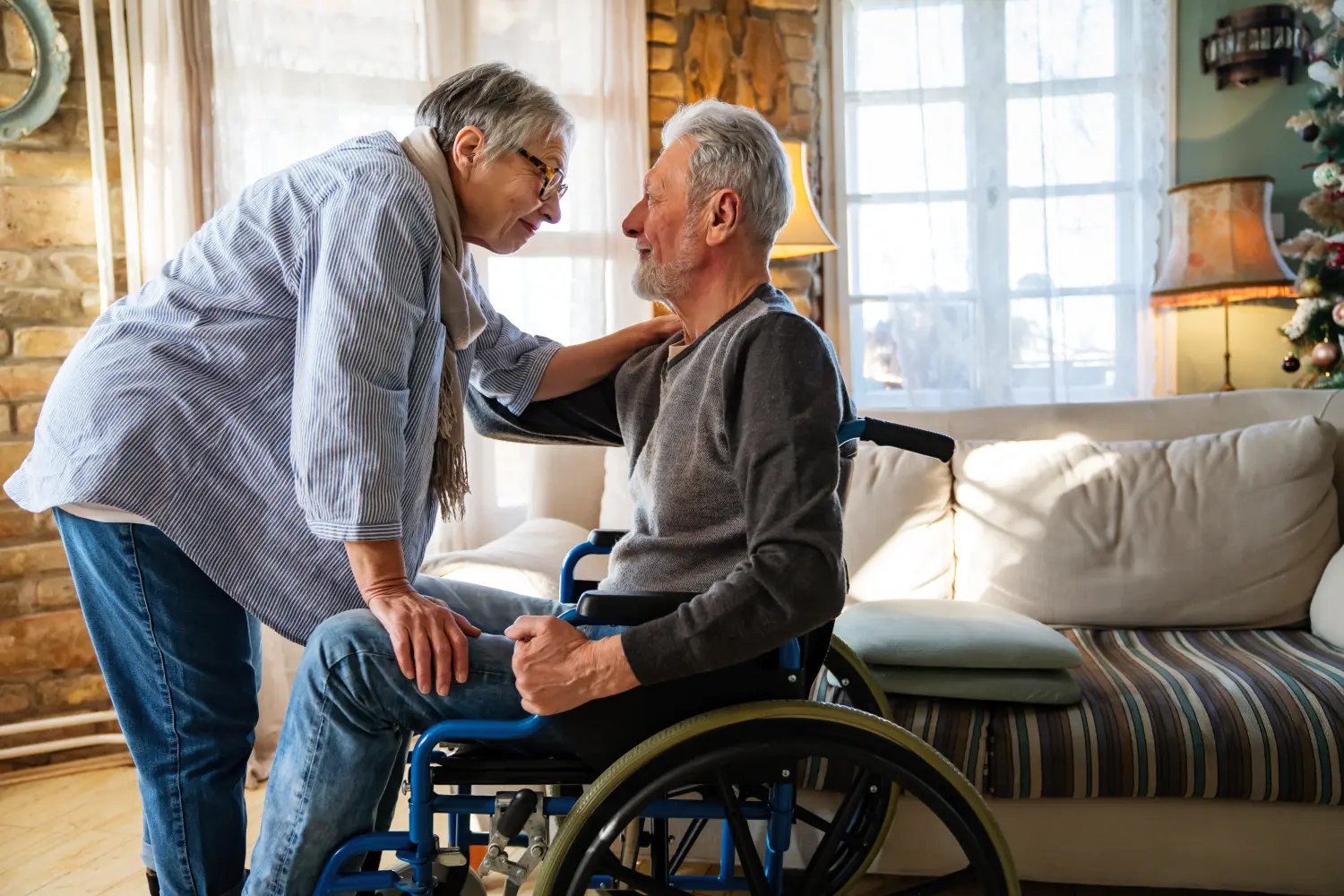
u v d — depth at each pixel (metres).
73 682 2.64
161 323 1.32
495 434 1.63
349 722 1.14
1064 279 3.55
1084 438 2.32
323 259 1.22
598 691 1.07
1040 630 1.74
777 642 1.06
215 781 1.37
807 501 1.06
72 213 2.60
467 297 1.37
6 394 2.56
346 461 1.16
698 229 1.25
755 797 1.25
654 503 1.24
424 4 2.92
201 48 2.58
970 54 3.49
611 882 1.20
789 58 3.38
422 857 1.12
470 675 1.16
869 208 3.57
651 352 1.49
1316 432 2.13
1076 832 1.63
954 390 3.54
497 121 1.33
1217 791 1.56
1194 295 3.40
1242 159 3.63
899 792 1.39
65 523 1.35
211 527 1.29
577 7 3.10
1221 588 2.08
